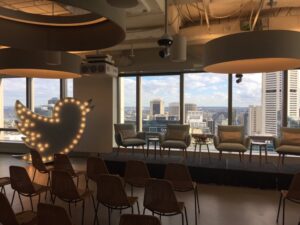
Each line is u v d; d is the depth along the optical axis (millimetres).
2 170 6195
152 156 6551
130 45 6625
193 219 3514
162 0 4246
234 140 6230
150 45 6621
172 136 6730
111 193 2963
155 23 5168
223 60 2521
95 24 2500
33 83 8719
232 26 5426
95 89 7852
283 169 5066
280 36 2363
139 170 3740
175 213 2848
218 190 4793
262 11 5441
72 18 2490
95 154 7789
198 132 7473
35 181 5258
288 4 4977
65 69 3793
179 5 5051
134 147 7395
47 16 2484
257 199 4309
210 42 2701
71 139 6262
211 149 7113
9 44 2402
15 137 8750
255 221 3465
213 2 4906
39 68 3518
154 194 2834
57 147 6168
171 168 3607
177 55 4117
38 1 4863
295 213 3715
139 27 5422
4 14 2287
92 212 3713
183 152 6961
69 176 3105
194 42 6098
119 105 8102
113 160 5812
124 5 1770
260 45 2363
